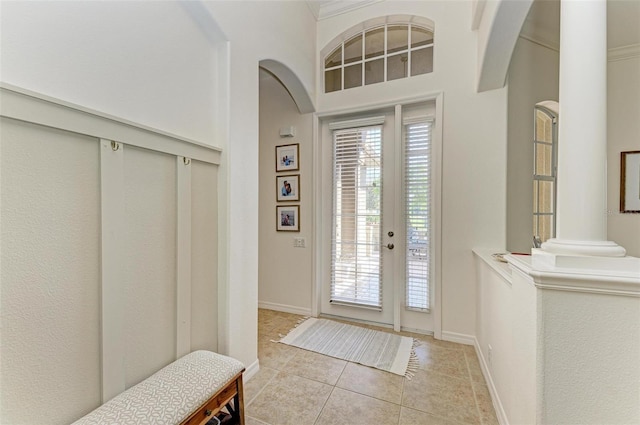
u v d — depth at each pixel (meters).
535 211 2.72
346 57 3.17
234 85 1.82
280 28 2.39
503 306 1.57
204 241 1.70
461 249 2.52
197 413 1.15
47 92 1.00
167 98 1.46
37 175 0.97
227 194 1.78
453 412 1.65
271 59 2.27
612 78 2.83
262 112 3.39
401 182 2.79
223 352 1.78
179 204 1.52
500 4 1.77
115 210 1.21
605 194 1.06
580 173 1.07
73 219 1.08
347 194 3.08
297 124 3.22
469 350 2.38
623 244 2.82
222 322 1.79
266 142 3.38
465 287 2.50
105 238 1.17
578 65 1.08
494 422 1.58
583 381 0.98
